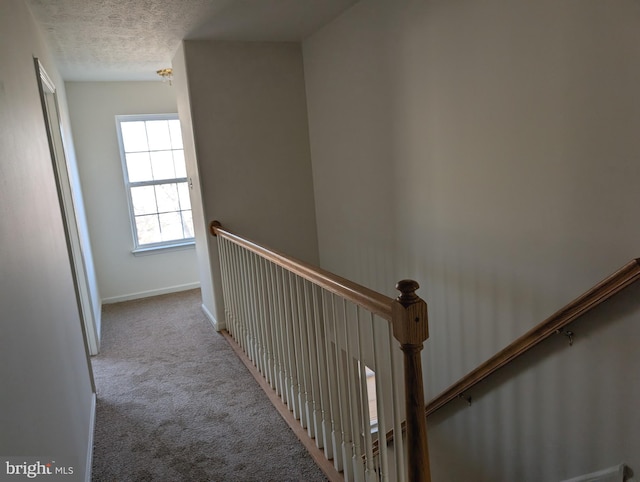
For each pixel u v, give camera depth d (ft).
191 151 12.67
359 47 10.18
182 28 10.67
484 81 7.00
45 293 5.44
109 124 16.25
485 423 7.77
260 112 12.67
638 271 4.51
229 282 11.98
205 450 7.53
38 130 7.14
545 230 6.34
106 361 11.40
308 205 13.50
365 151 10.59
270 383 9.43
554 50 5.84
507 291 7.14
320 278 5.94
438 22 7.77
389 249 10.24
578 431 6.13
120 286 16.93
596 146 5.50
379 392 5.07
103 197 16.43
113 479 6.93
